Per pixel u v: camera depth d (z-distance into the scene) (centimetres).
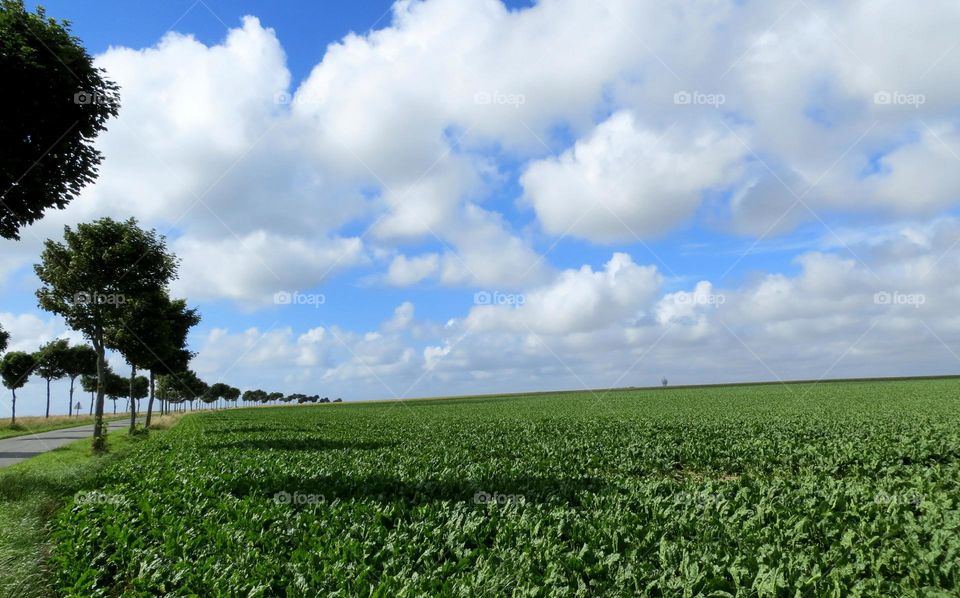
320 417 5325
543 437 2714
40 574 885
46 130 1461
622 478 1416
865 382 11062
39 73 1357
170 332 3644
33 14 1391
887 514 954
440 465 1748
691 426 3033
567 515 1011
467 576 738
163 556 891
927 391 6372
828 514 957
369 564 824
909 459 1738
